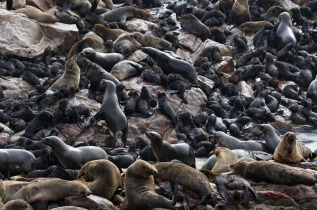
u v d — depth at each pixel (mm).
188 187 47375
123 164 64562
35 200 45344
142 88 80562
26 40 96688
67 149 60906
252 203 47875
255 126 82812
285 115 89188
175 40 106125
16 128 73438
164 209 44906
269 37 113125
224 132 81125
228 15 123938
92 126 74125
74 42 101688
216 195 48094
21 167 59688
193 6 124375
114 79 83250
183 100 84375
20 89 85250
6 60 92938
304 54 109312
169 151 63594
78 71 82000
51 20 101562
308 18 130500
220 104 89188
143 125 78000
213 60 105000
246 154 63750
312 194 48562
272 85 97312
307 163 55344
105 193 47844
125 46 96250
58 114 73875
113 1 131375
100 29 103562
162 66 91812
